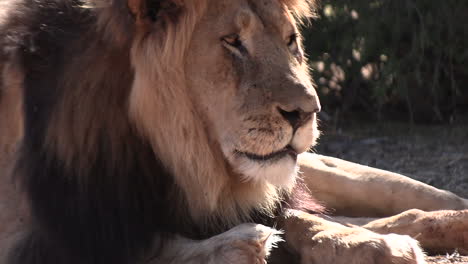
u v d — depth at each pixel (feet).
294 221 28.55
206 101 26.14
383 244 25.27
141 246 26.32
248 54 26.09
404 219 31.45
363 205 35.78
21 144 27.17
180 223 26.86
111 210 26.12
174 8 25.73
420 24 56.75
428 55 58.54
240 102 25.75
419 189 34.88
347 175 36.04
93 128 25.93
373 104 61.62
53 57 26.78
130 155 26.11
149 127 25.85
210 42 25.98
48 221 26.12
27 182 26.55
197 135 26.32
